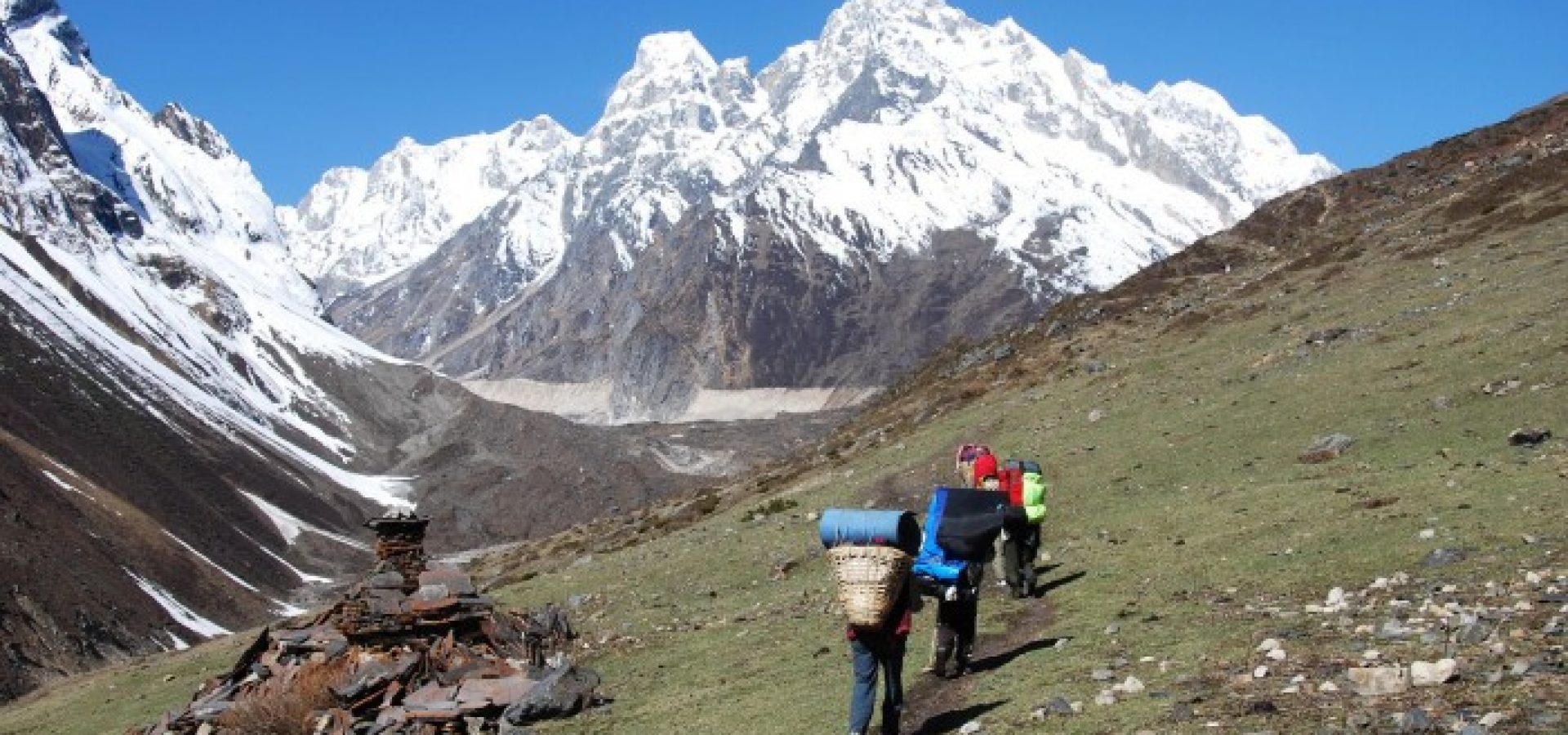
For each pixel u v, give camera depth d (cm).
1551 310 3859
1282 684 1367
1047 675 1628
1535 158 6756
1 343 19575
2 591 11075
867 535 1473
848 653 2105
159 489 17912
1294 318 5216
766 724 1716
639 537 5928
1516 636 1374
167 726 2738
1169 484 3275
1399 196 7706
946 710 1590
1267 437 3475
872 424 7175
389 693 2441
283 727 2464
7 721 4316
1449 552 1836
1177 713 1317
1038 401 5300
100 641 11475
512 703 2222
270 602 15750
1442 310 4397
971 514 1770
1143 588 2106
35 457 15200
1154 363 5256
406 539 2870
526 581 4653
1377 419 3281
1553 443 2594
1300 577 1928
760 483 6309
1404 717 1172
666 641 2722
